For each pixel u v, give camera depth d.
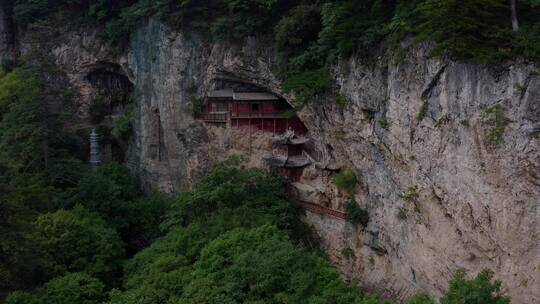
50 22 67.50
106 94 68.81
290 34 42.50
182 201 45.03
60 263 40.06
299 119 49.00
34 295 34.53
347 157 40.88
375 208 37.88
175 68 53.66
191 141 53.59
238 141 50.00
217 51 50.41
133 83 63.94
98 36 65.06
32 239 37.66
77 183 51.72
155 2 53.97
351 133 39.00
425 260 31.88
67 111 59.91
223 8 50.75
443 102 29.16
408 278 34.16
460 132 28.30
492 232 27.11
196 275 34.53
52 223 41.41
